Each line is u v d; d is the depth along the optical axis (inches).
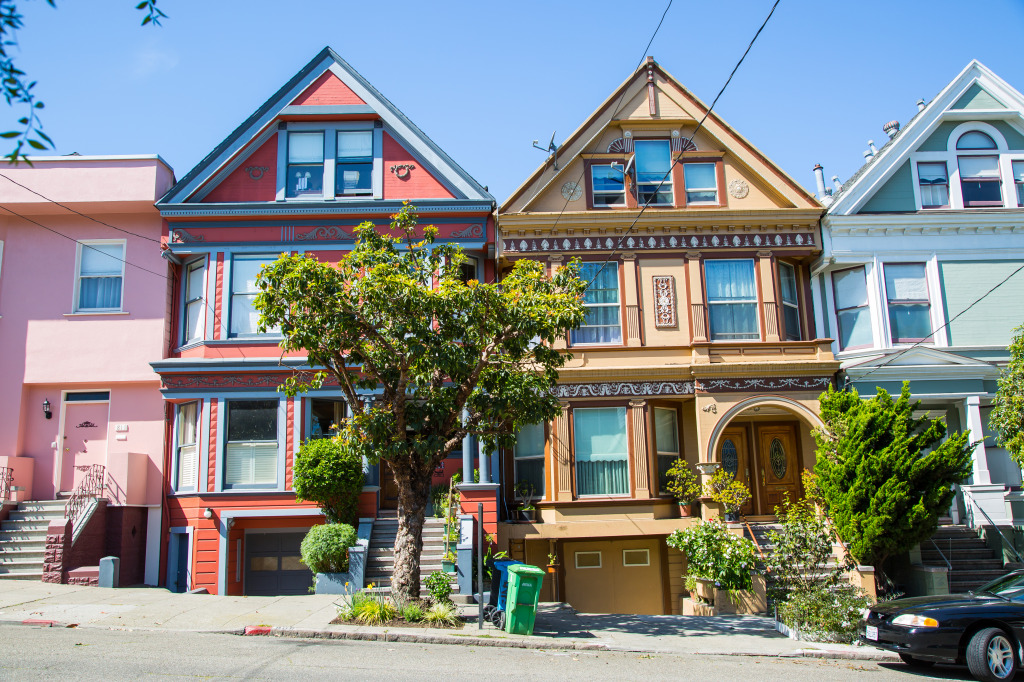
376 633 473.7
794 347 761.0
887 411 651.5
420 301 502.9
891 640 454.3
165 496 743.7
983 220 790.5
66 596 569.9
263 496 715.4
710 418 740.7
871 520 614.9
